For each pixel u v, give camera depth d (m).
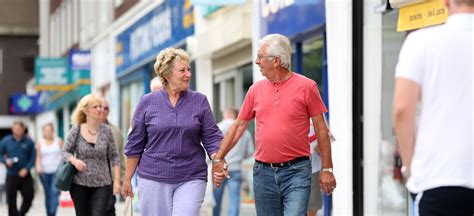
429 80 4.79
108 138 10.70
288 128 7.62
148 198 8.01
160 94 8.05
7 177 18.27
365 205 11.95
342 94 12.33
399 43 11.45
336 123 12.52
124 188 8.22
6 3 63.31
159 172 7.98
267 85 7.75
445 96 4.77
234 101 18.59
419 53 4.81
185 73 7.94
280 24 14.71
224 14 18.27
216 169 7.96
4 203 32.34
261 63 7.66
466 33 4.79
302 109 7.62
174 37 22.06
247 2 16.70
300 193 7.61
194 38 20.05
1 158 18.20
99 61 32.97
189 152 8.00
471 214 4.77
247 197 16.78
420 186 4.80
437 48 4.79
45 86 37.00
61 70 37.16
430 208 4.77
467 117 4.75
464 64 4.77
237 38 16.61
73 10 41.03
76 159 10.56
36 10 63.66
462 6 4.82
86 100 10.62
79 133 10.66
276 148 7.65
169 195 8.01
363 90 12.05
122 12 28.94
